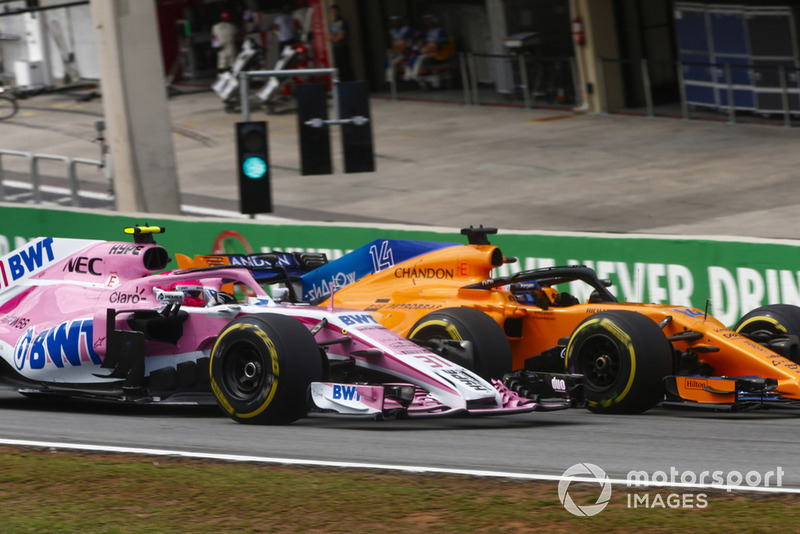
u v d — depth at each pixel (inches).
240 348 1130.0
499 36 4495.6
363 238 1867.6
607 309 1325.0
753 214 2731.3
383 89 4940.9
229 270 1284.4
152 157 2492.6
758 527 738.8
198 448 1012.5
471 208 3002.0
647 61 4072.3
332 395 1084.5
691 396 1190.3
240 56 4517.7
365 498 823.1
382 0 4859.7
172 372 1227.9
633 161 3449.8
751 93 3868.1
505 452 992.2
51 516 798.5
